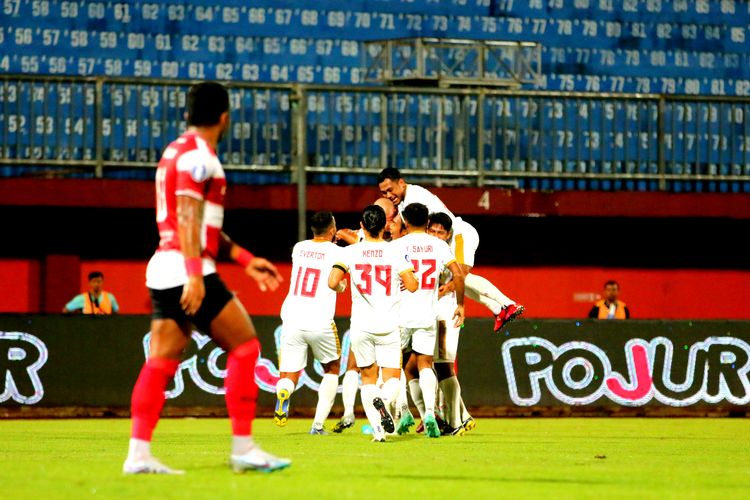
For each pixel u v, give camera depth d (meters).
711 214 55.66
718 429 35.88
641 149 58.56
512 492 16.02
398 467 19.66
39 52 56.19
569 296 56.78
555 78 59.31
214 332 17.02
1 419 39.94
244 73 57.66
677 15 60.59
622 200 55.12
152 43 57.06
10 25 55.94
